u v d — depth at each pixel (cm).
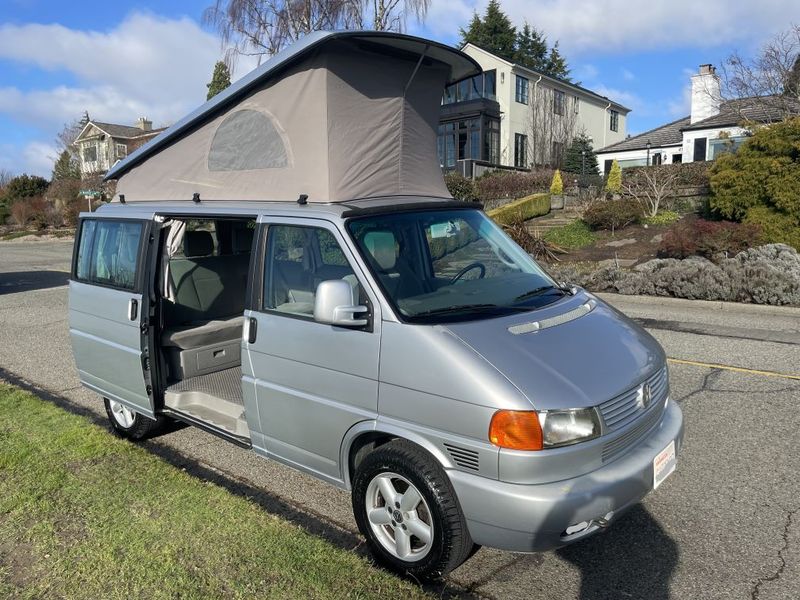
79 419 625
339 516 435
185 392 513
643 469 335
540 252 1734
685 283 1177
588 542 391
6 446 550
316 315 359
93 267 570
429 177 516
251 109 461
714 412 596
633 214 2020
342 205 414
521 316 370
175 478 482
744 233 1400
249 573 355
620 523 411
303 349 387
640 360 369
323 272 391
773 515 413
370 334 357
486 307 378
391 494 353
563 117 4372
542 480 308
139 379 513
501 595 342
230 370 573
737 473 473
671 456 367
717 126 3078
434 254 421
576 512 307
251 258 429
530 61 5922
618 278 1295
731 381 684
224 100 468
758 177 1485
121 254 532
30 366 857
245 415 445
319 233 397
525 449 306
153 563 367
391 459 342
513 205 2414
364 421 360
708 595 337
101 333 550
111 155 5984
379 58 456
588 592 343
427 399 331
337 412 372
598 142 4856
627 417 342
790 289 1082
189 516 420
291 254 409
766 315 1051
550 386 317
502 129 3994
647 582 350
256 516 420
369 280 365
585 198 2638
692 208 2138
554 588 347
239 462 529
